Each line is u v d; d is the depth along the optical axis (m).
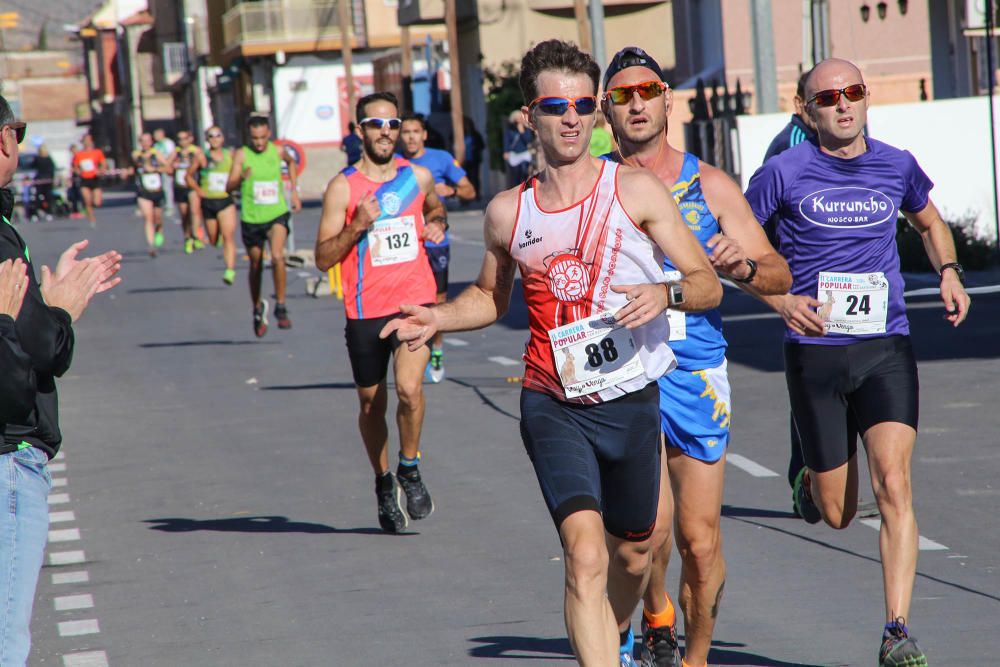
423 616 23.88
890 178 22.42
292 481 35.44
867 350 21.86
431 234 30.78
